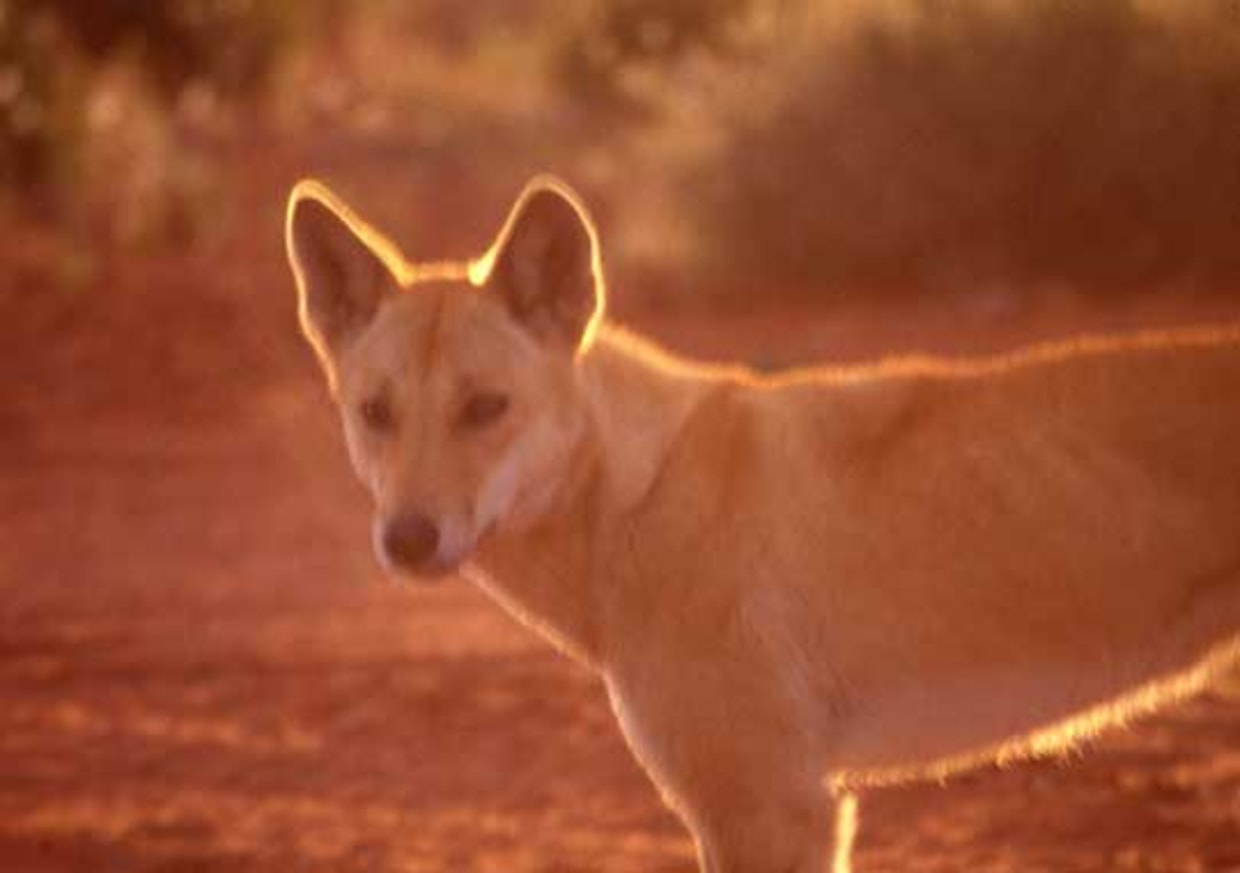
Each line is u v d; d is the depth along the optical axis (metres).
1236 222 49.31
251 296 55.88
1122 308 47.88
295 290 56.38
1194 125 49.72
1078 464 17.67
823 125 53.16
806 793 17.80
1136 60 50.69
